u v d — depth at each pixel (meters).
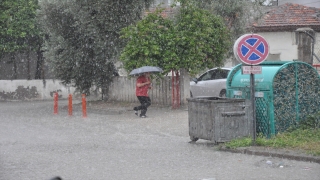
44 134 14.97
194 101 12.40
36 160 10.73
